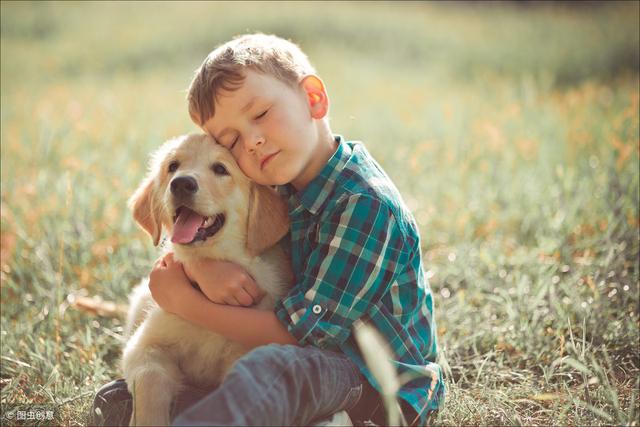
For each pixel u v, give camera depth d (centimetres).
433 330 288
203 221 285
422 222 499
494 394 284
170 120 763
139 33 1581
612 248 379
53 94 1000
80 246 449
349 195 263
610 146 545
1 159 629
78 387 313
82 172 538
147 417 247
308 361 234
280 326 258
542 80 1002
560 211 464
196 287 285
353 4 1819
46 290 412
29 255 449
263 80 271
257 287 284
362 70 1202
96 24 1772
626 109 624
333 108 869
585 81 1049
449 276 416
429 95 944
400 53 1358
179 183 279
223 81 271
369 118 780
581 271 393
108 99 897
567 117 700
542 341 336
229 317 263
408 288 274
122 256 436
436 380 262
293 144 272
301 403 229
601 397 277
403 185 558
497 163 576
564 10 1825
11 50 1531
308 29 1489
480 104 838
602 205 457
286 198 296
